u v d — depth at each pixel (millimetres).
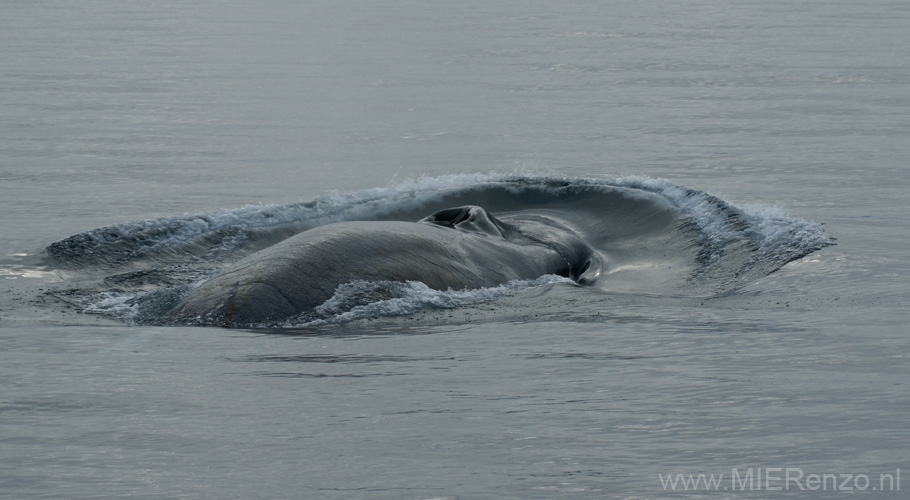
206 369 31203
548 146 95250
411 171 83375
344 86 142625
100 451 24438
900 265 46531
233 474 23094
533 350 33844
